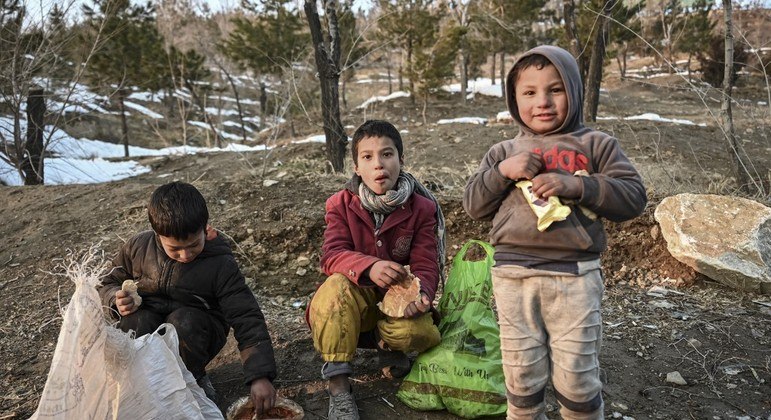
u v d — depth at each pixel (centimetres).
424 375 245
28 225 464
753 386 260
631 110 1402
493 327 251
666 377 267
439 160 766
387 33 1445
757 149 830
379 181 244
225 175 791
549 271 186
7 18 812
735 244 360
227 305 240
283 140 1188
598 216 188
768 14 974
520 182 192
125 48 1376
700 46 1839
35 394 263
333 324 238
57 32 870
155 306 244
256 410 230
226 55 1616
